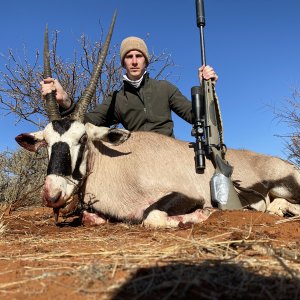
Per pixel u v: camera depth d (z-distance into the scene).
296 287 0.71
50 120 1.73
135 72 1.93
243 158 2.08
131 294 0.70
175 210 1.62
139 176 1.66
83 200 1.68
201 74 1.71
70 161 1.54
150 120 1.93
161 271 0.79
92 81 1.76
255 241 1.04
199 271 0.78
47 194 1.46
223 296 0.68
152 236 1.22
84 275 0.80
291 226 1.32
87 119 1.87
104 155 1.73
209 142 1.65
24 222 1.75
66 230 1.50
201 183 1.75
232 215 1.46
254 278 0.75
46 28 1.93
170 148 1.78
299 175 2.09
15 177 2.82
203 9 1.76
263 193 2.00
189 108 1.89
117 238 1.24
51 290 0.74
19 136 1.71
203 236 1.17
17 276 0.84
